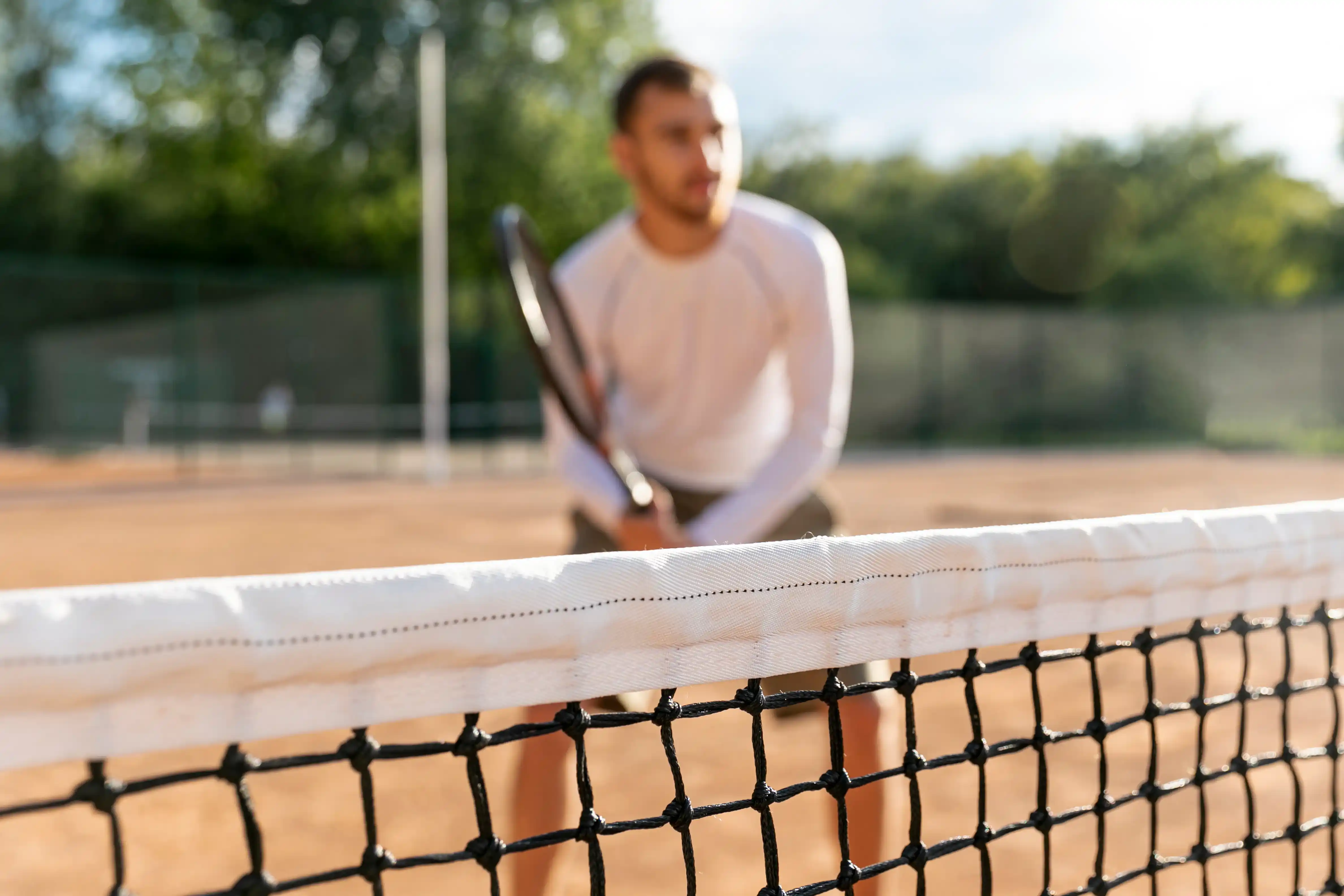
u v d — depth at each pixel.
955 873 2.20
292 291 16.42
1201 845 1.35
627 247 2.07
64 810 2.67
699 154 1.94
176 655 0.75
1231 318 19.80
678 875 2.22
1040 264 30.25
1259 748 3.06
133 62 25.27
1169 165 29.89
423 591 0.86
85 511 10.67
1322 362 18.83
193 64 25.23
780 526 2.11
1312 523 1.41
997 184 30.53
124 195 25.91
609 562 0.95
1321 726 3.27
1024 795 2.67
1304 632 4.66
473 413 16.89
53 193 25.75
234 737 0.79
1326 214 28.28
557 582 0.91
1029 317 20.05
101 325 16.92
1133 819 2.52
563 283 2.14
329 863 2.33
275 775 2.91
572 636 0.92
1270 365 19.41
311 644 0.81
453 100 24.72
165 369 16.86
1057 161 30.61
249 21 25.19
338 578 0.83
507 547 7.82
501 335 17.16
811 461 2.02
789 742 3.19
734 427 2.18
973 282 30.84
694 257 2.04
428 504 11.23
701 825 2.50
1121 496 11.45
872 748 1.66
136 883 2.23
